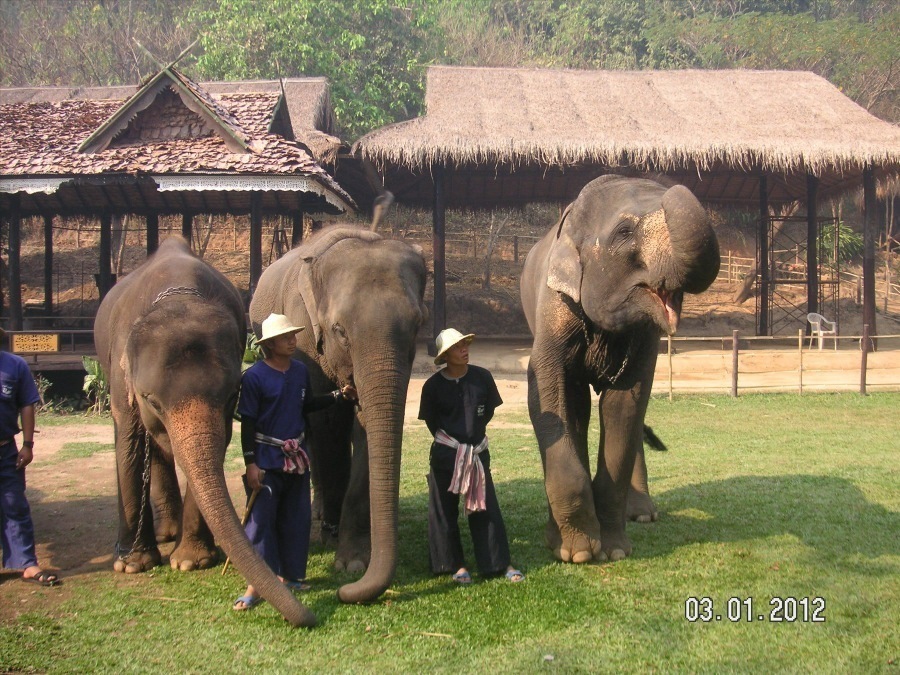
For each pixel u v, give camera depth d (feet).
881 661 12.39
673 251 13.41
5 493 16.72
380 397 14.61
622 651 12.83
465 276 91.71
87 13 117.91
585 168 66.44
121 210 61.93
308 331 18.45
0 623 14.29
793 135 56.80
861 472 25.64
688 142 54.85
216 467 13.71
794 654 12.69
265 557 15.20
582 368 18.10
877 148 54.85
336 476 19.42
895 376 49.65
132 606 14.94
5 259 91.66
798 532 19.12
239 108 53.11
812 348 63.98
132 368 14.82
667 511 21.35
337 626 13.83
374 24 92.63
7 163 46.98
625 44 129.08
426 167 65.26
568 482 17.10
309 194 58.90
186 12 116.26
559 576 16.31
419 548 18.37
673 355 51.83
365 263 15.76
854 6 135.13
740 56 124.26
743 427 35.88
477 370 16.63
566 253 16.80
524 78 65.92
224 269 90.07
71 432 36.27
